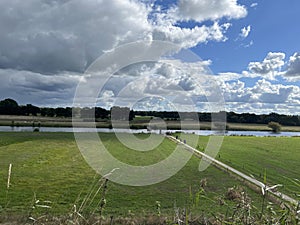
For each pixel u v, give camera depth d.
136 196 11.66
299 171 19.36
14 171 16.72
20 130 49.81
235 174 16.89
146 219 8.94
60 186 13.33
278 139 47.22
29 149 26.77
